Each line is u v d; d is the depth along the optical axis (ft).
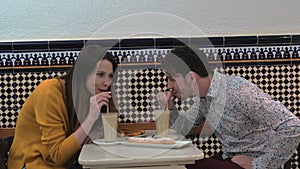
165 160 5.21
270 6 8.30
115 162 5.18
